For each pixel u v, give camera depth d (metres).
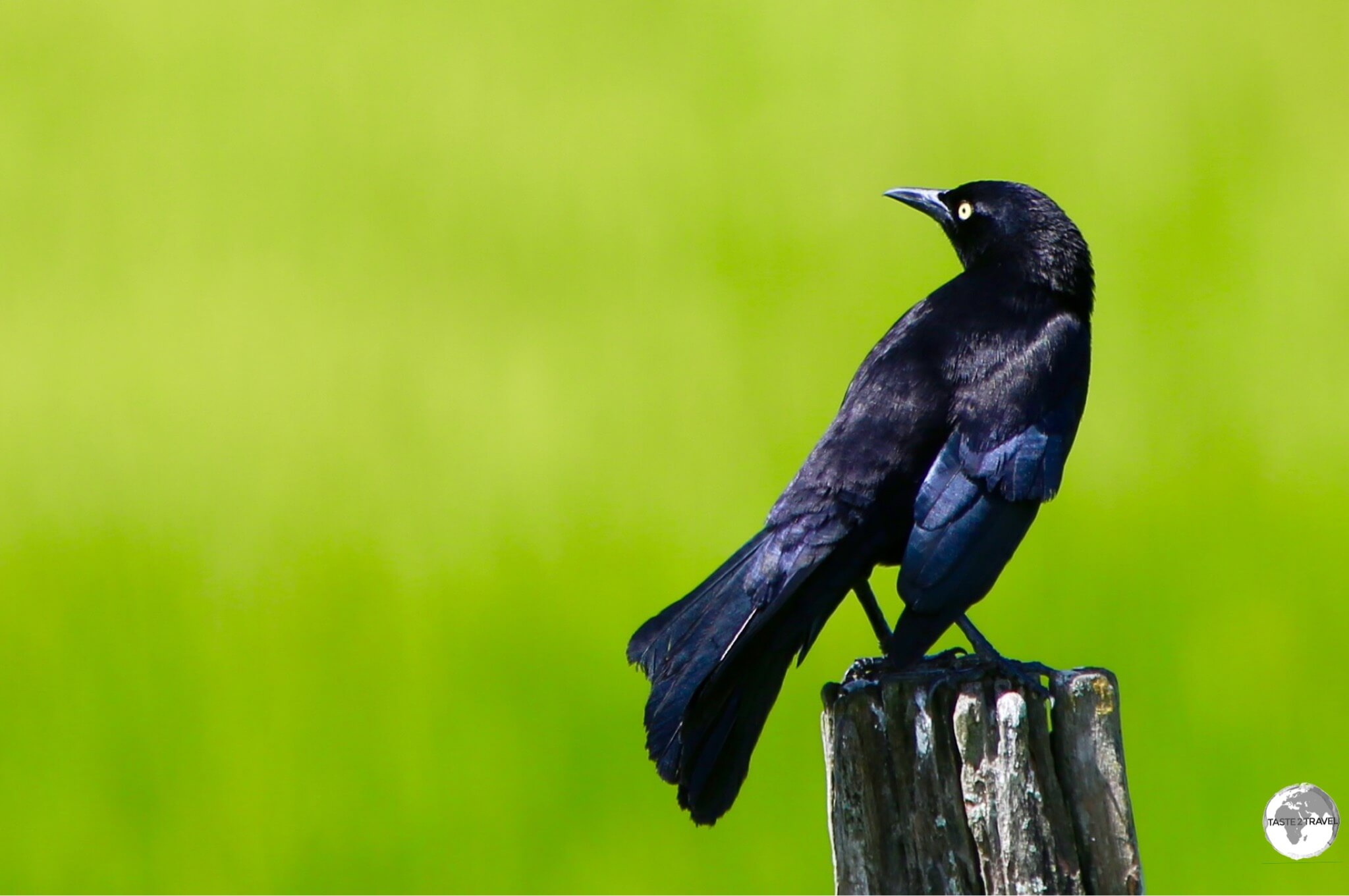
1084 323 6.63
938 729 5.14
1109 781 5.13
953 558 5.80
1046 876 5.05
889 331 6.53
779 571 5.81
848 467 5.96
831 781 5.23
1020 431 6.04
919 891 5.12
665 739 5.54
